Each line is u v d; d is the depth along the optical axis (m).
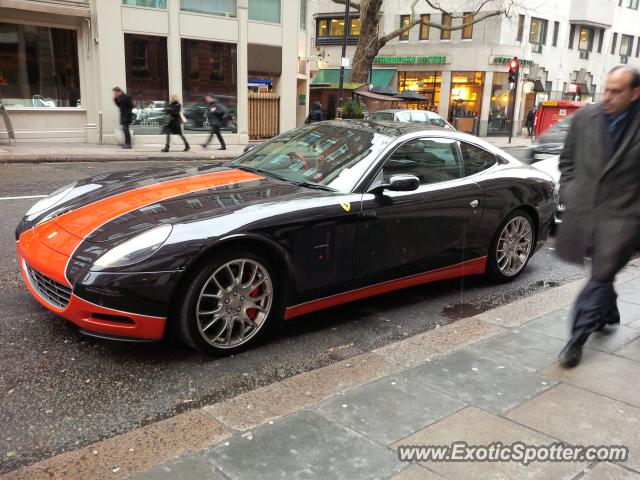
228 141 19.38
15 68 15.70
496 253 5.12
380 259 4.17
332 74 36.81
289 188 4.05
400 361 3.38
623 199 3.14
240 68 19.22
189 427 2.63
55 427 2.78
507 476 2.33
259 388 3.03
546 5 36.28
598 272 3.25
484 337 3.74
